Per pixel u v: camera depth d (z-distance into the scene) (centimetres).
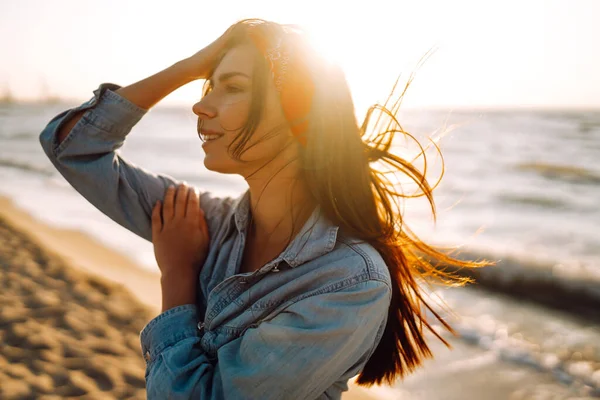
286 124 122
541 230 1395
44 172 2223
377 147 140
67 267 647
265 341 112
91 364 398
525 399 482
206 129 127
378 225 130
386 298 118
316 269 120
